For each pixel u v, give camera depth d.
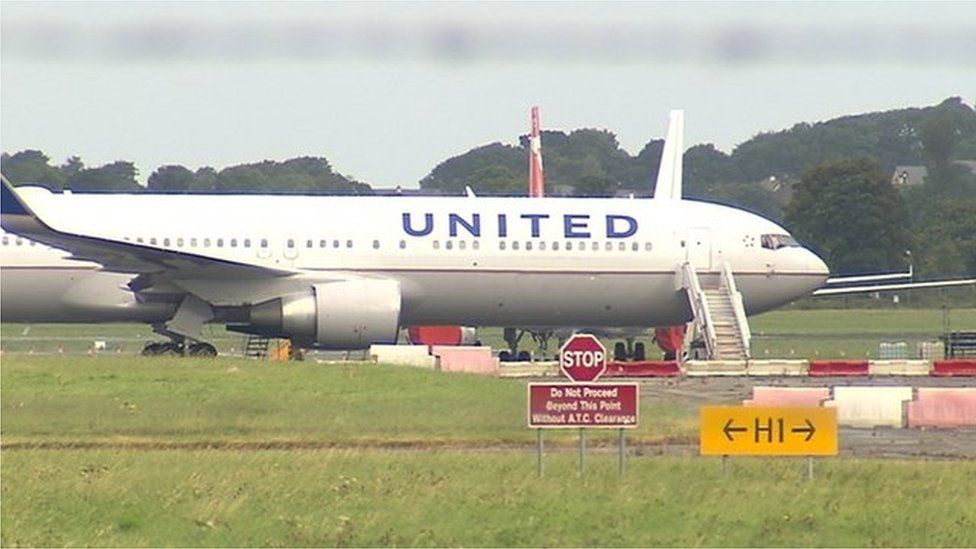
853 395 167.38
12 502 108.00
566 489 113.00
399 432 149.75
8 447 138.25
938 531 102.44
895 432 161.00
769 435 120.00
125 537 100.81
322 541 99.50
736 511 107.19
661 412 167.00
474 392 176.25
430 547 98.44
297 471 119.06
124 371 184.25
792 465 124.75
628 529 102.81
